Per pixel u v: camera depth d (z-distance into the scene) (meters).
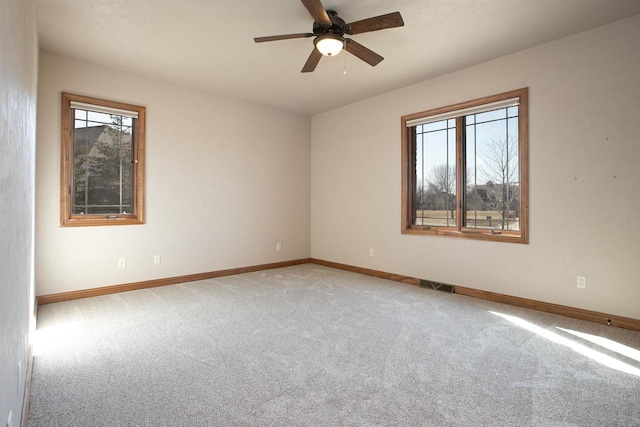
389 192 4.78
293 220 5.78
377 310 3.37
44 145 3.51
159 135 4.29
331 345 2.54
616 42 2.95
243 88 4.60
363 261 5.13
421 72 4.06
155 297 3.80
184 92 4.50
